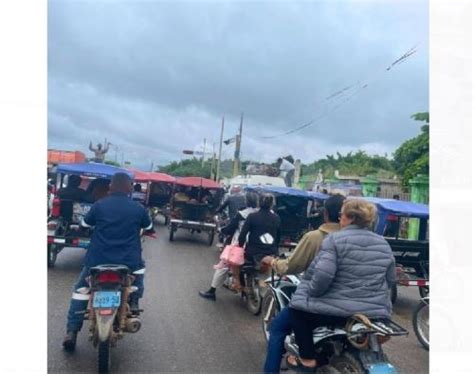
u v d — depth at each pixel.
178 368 4.09
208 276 8.12
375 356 3.00
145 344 4.58
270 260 4.61
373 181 22.36
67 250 9.54
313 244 3.64
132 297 4.36
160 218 18.52
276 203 10.84
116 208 4.16
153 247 11.13
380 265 3.13
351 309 3.06
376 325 2.92
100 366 3.72
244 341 4.88
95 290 3.86
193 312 5.81
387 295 3.18
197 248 11.52
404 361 4.86
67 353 4.15
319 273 3.08
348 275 3.11
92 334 3.86
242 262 5.98
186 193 13.38
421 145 18.48
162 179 16.25
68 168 8.00
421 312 5.39
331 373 3.22
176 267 8.77
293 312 3.38
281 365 4.07
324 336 3.25
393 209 7.50
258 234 5.90
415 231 9.01
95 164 8.47
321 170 31.23
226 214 12.33
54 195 8.21
